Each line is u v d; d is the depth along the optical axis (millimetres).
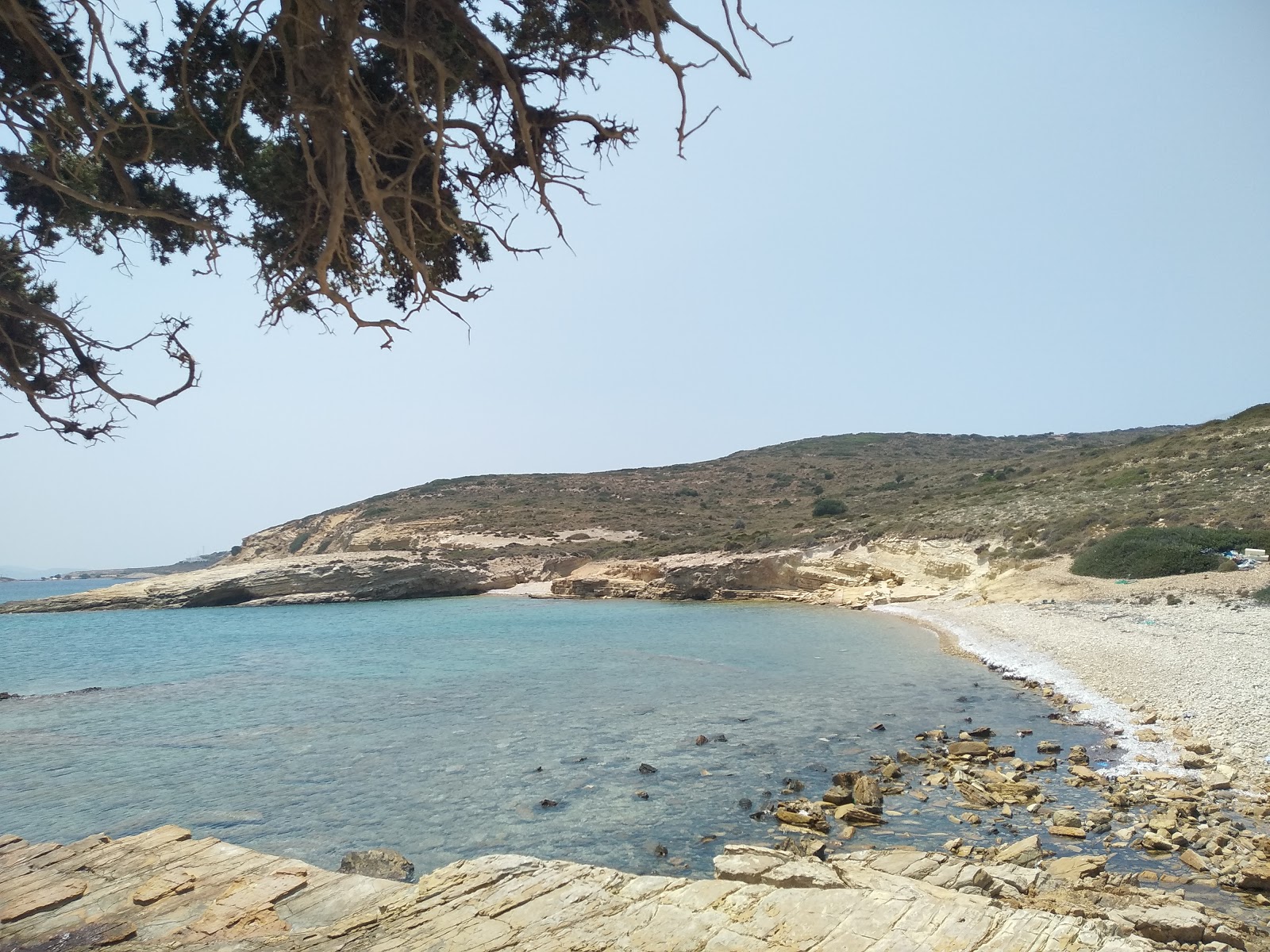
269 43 6652
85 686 28812
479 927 6879
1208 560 33281
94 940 7809
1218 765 13203
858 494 89438
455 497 114312
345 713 21719
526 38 6855
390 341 7125
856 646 31469
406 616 54469
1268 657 19578
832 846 11062
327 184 6391
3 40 6852
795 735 17594
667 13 5684
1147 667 20812
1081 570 37469
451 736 18594
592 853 11422
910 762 15188
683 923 6586
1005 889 8250
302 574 69438
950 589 45062
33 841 12883
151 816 13766
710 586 57219
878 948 5867
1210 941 7125
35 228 8312
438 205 6676
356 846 12102
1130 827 10969
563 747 17219
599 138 7004
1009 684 22453
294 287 7371
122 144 7430
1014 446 127562
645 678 25844
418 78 6855
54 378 8094
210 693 26047
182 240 8156
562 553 80000
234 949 7309
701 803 13281
